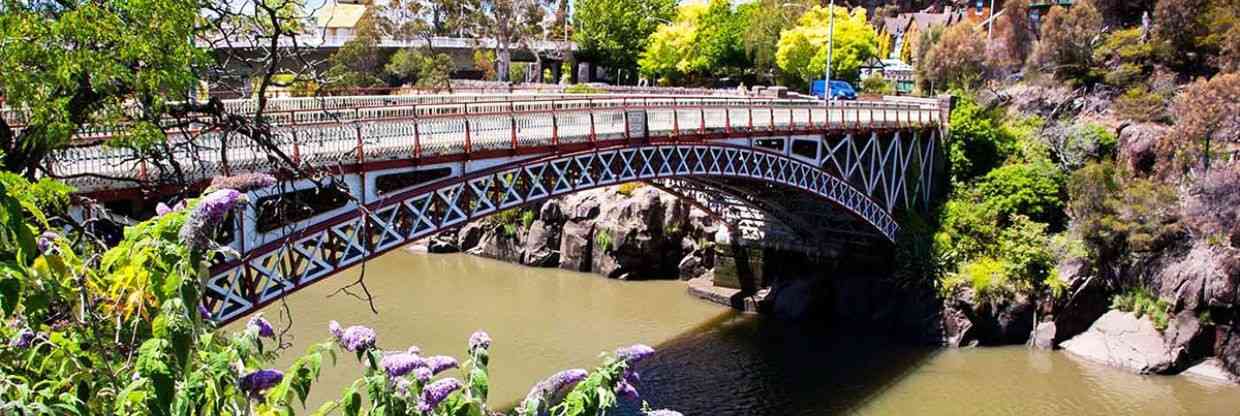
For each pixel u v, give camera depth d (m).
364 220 21.22
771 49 80.88
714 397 33.00
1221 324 36.88
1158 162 43.16
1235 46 50.50
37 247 7.46
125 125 15.90
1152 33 54.81
